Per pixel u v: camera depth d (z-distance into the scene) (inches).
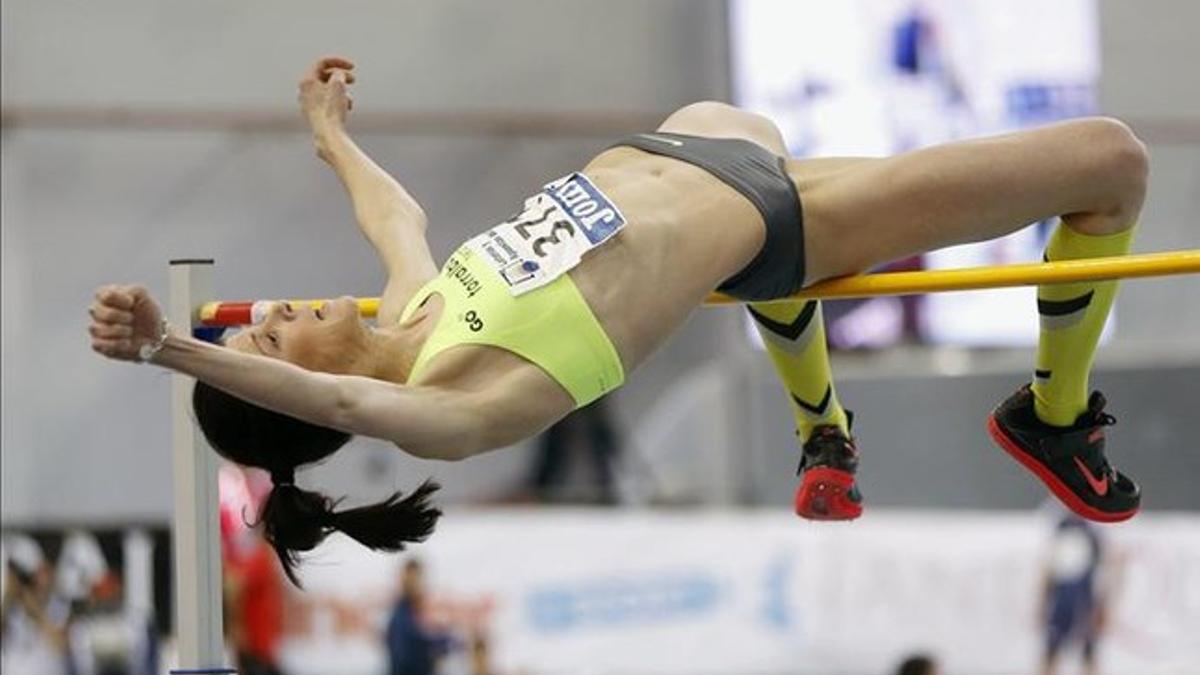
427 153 685.9
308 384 241.8
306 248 671.1
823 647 581.0
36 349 634.2
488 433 257.9
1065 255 287.9
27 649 543.2
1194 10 765.9
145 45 659.4
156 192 655.1
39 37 648.4
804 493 321.4
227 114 664.4
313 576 548.1
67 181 644.7
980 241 282.2
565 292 263.1
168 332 233.6
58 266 640.4
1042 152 275.9
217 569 327.9
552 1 709.9
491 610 561.9
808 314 306.7
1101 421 309.6
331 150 304.5
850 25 703.1
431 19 695.7
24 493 623.2
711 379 671.1
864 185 276.7
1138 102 759.1
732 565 579.2
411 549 557.0
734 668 575.5
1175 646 590.9
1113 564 590.2
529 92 705.6
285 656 543.2
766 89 698.2
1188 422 652.7
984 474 657.0
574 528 572.4
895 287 281.0
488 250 268.1
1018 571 586.9
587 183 274.5
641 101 717.9
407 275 284.4
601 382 265.6
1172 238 751.1
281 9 676.7
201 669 325.1
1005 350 697.0
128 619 549.0
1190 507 649.6
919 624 584.1
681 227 270.7
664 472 664.4
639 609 573.0
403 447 252.4
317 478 622.8
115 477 637.3
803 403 320.8
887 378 663.8
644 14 719.1
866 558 584.1
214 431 275.4
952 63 713.0
